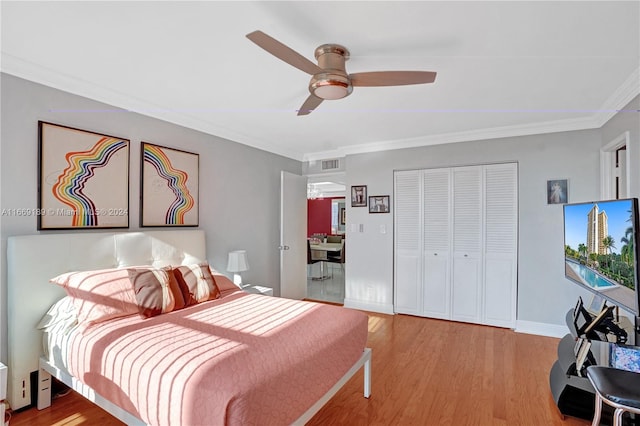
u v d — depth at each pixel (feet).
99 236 8.41
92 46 6.60
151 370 5.08
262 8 5.35
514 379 8.65
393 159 14.64
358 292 15.46
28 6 5.29
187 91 8.90
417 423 6.84
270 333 6.40
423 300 14.07
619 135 9.50
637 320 6.57
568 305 11.55
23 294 7.12
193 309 8.07
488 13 5.47
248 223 13.88
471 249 13.14
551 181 11.77
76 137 8.27
